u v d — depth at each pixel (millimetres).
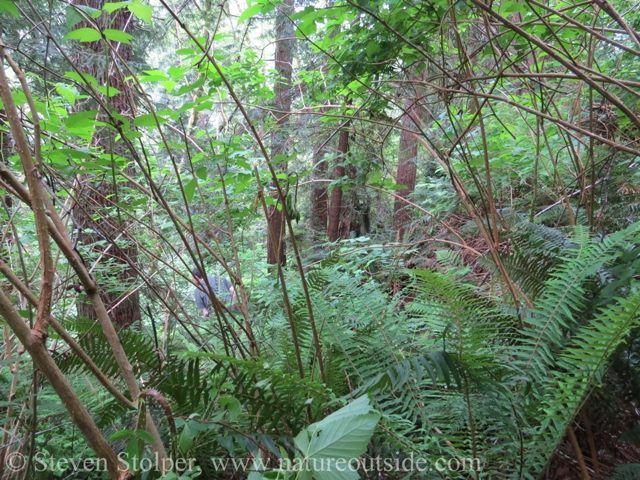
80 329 1162
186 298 2521
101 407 1338
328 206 5184
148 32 2752
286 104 3297
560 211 2449
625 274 1218
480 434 1146
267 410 1008
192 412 1156
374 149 2566
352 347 1466
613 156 1826
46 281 701
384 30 1674
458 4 1499
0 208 1970
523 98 2730
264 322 1867
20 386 1481
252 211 1884
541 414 1109
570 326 1288
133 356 1167
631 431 1122
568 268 1304
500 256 1545
